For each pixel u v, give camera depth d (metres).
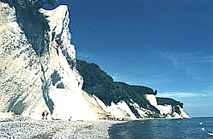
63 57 80.06
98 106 105.88
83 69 121.75
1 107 44.03
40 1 59.72
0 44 47.88
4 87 45.72
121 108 128.12
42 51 63.69
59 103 67.69
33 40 59.47
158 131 54.88
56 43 77.25
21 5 56.34
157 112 180.00
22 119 37.31
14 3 55.06
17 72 49.62
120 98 136.88
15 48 51.09
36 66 56.34
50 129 31.20
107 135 37.53
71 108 71.62
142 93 186.88
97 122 71.44
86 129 42.47
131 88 178.75
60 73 71.94
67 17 87.56
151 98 186.75
